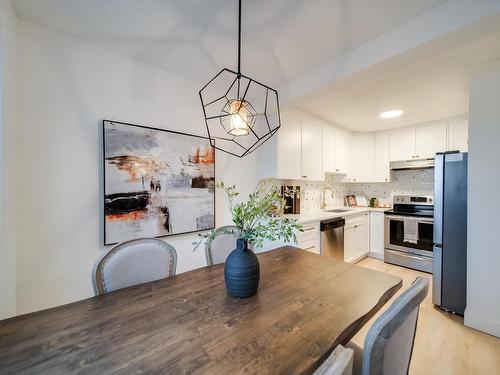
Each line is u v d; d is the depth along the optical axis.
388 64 1.56
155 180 1.95
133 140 1.83
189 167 2.18
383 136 3.80
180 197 2.11
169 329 0.82
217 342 0.75
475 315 1.86
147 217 1.90
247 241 1.11
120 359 0.67
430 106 2.75
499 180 1.72
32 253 1.45
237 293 1.04
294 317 0.89
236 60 1.84
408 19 1.36
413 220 3.16
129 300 1.03
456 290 2.10
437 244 2.20
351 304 0.99
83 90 1.64
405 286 2.68
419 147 3.43
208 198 2.31
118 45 1.68
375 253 3.66
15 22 1.35
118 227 1.76
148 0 1.25
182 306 0.98
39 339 0.76
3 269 1.21
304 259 1.58
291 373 0.61
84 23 1.45
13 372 0.62
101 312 0.93
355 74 1.70
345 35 1.52
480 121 1.80
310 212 3.45
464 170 2.05
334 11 1.30
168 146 2.03
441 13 1.25
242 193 2.67
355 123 3.47
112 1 1.26
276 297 1.06
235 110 1.07
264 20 1.38
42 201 1.48
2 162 1.17
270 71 1.99
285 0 1.22
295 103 2.28
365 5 1.25
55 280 1.53
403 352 0.79
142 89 1.91
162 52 1.77
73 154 1.60
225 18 1.38
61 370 0.63
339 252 3.04
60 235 1.54
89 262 1.65
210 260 1.57
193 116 2.24
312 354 0.69
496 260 1.75
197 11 1.33
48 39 1.50
